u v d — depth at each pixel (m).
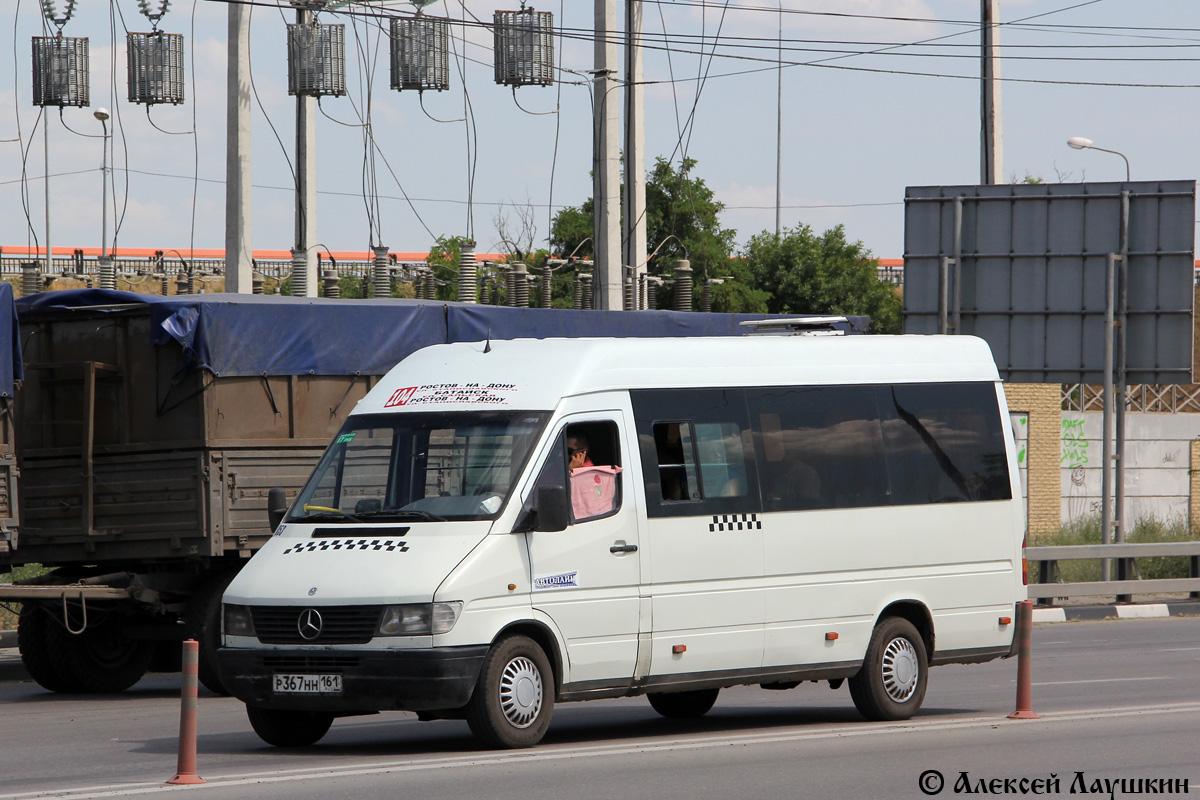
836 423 29.83
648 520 26.80
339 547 25.27
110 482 36.47
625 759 24.30
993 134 69.75
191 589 36.41
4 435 33.09
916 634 30.31
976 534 31.42
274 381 36.34
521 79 58.59
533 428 25.97
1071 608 59.94
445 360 28.11
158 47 59.94
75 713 33.41
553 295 102.00
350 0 58.25
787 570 28.55
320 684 24.30
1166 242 67.25
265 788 21.39
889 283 135.12
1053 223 69.44
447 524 25.09
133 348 36.44
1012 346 70.38
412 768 23.20
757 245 129.75
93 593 35.00
